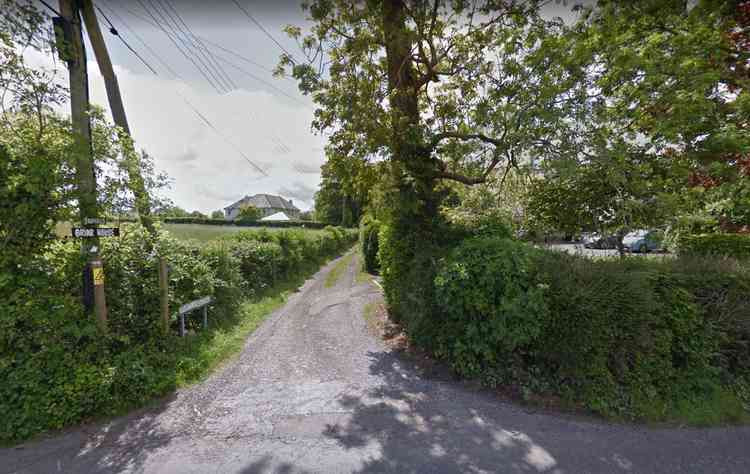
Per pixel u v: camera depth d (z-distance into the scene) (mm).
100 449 2553
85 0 4430
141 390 3287
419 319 4262
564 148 4391
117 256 4145
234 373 3963
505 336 3291
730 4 5309
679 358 3236
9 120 3295
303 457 2432
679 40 4750
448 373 3834
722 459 2416
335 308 7406
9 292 3064
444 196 6078
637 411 2934
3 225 3111
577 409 3049
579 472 2258
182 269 5016
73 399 2885
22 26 3199
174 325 4938
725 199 5578
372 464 2348
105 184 3850
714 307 3273
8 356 2896
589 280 3281
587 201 6180
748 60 5176
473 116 5469
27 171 3139
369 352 4656
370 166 6066
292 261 11539
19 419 2693
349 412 3070
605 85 5000
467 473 2244
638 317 3035
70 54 3537
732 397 3129
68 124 3518
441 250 4621
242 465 2348
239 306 6660
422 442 2605
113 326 3869
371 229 13945
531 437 2658
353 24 5441
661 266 3488
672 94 4598
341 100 5004
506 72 4996
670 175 5422
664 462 2373
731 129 4453
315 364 4234
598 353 3055
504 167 6316
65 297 3412
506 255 3471
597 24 5227
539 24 4930
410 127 5152
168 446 2586
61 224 3588
